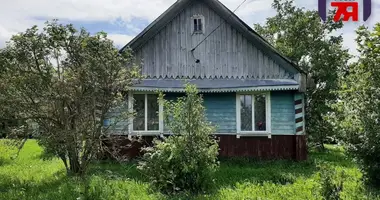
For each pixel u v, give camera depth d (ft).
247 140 50.42
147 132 49.34
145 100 50.06
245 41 52.03
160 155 31.83
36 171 41.06
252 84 49.49
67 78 34.04
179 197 28.89
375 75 30.78
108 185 29.09
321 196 24.99
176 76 51.93
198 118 32.65
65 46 34.45
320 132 69.97
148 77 51.57
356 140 31.99
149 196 28.50
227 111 50.98
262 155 49.96
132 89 47.88
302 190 30.58
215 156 32.60
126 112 37.52
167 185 31.01
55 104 34.50
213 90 49.67
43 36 34.50
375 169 30.89
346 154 33.32
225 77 51.85
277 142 50.01
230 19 51.83
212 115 51.13
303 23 76.59
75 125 34.24
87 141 34.06
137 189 30.37
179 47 52.39
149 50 52.08
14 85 34.24
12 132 35.09
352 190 30.07
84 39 34.24
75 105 34.09
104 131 35.83
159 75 51.80
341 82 36.86
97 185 28.02
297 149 49.01
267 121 50.21
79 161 35.45
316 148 71.87
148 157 33.35
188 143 31.86
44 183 33.35
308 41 75.97
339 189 24.43
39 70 34.50
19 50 34.30
